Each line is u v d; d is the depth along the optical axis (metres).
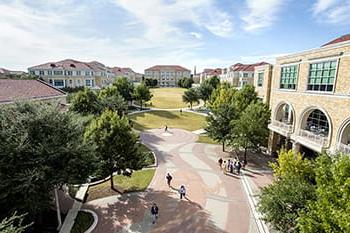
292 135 24.88
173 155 31.20
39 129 14.20
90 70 79.69
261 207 13.40
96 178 22.66
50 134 14.37
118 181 22.83
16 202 13.23
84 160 15.09
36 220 15.58
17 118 13.68
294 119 25.09
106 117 20.77
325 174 10.46
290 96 25.88
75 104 37.09
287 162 16.45
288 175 14.12
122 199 19.41
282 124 27.41
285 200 12.10
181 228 15.67
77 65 77.94
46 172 13.40
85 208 17.91
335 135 19.27
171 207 18.27
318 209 9.46
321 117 23.55
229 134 30.97
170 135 41.97
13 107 14.83
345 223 7.59
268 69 33.41
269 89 33.88
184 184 22.52
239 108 34.62
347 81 18.14
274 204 12.40
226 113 31.81
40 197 13.54
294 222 11.48
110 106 40.44
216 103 40.78
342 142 18.97
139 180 23.17
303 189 12.32
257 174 25.06
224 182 23.06
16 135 13.25
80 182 14.86
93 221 16.22
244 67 75.31
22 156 13.19
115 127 19.66
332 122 19.61
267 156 30.83
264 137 27.58
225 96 41.97
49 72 70.44
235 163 26.67
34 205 13.21
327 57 20.14
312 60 22.08
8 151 12.62
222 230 15.55
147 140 38.38
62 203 18.41
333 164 10.38
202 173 25.25
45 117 14.42
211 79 76.56
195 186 22.11
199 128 48.12
